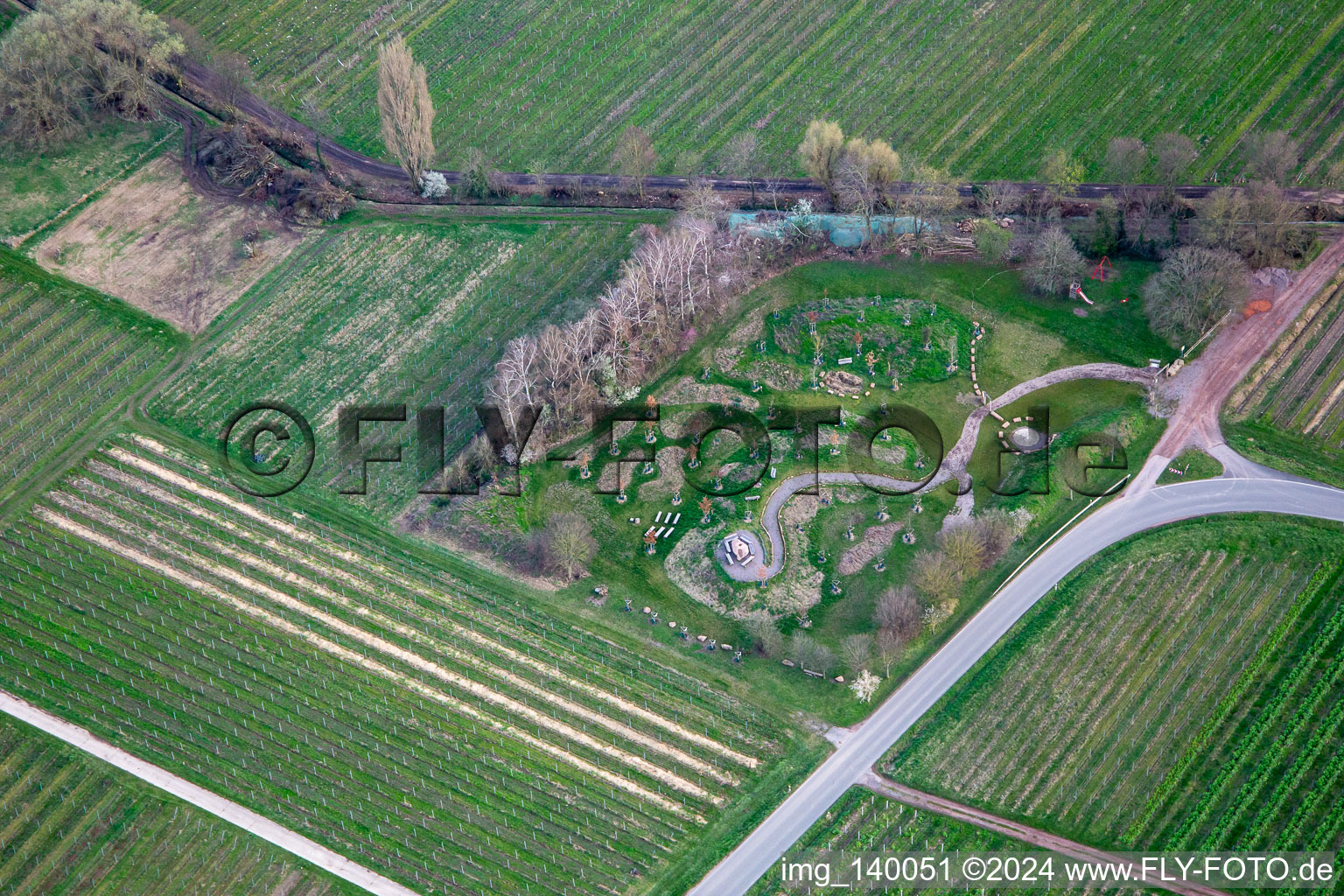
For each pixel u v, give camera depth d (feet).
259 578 551.59
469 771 503.61
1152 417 593.01
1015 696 517.55
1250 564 549.95
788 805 494.18
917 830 486.79
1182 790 495.00
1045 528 562.25
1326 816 486.38
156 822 489.26
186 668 526.98
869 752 506.07
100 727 511.40
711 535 559.79
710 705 518.78
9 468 580.30
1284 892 472.85
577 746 509.35
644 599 545.44
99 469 581.12
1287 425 590.55
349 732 512.22
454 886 476.95
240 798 495.82
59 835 485.56
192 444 590.55
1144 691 517.14
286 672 526.57
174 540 561.02
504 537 561.84
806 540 556.92
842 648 529.45
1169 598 540.93
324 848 485.15
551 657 531.09
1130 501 568.82
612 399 594.65
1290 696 514.27
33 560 553.23
